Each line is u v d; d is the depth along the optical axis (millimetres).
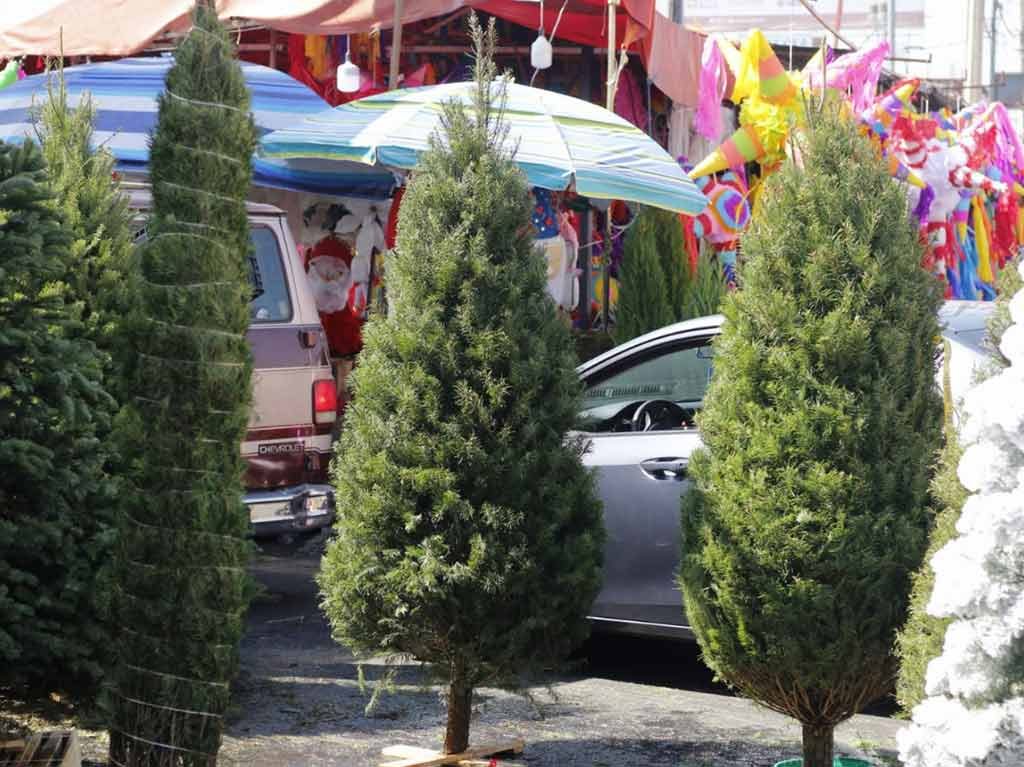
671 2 17047
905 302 4930
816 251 4910
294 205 11938
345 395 11727
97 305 6027
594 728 6148
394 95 10484
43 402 4852
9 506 5230
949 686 3547
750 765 5648
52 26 12773
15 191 4523
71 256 5031
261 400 8031
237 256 4387
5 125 10539
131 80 11227
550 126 9922
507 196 5211
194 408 4270
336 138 9875
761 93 11516
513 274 5152
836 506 4828
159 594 4270
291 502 8055
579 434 5438
